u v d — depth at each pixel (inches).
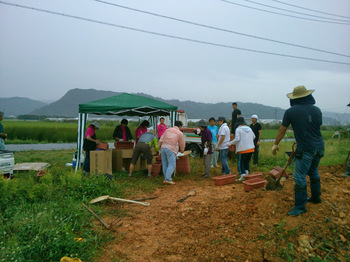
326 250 139.8
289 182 234.5
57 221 157.8
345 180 238.8
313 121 160.7
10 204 195.5
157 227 171.6
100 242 150.4
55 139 1055.0
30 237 142.1
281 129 170.4
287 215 166.2
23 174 316.2
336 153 501.0
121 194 242.5
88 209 187.6
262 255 135.1
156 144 323.9
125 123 395.2
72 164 368.2
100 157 305.4
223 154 317.4
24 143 972.6
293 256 134.2
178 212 195.6
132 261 133.7
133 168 342.6
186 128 478.0
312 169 174.1
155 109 394.6
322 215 166.2
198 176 331.9
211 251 140.2
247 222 164.7
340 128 1230.3
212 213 186.2
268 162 422.9
